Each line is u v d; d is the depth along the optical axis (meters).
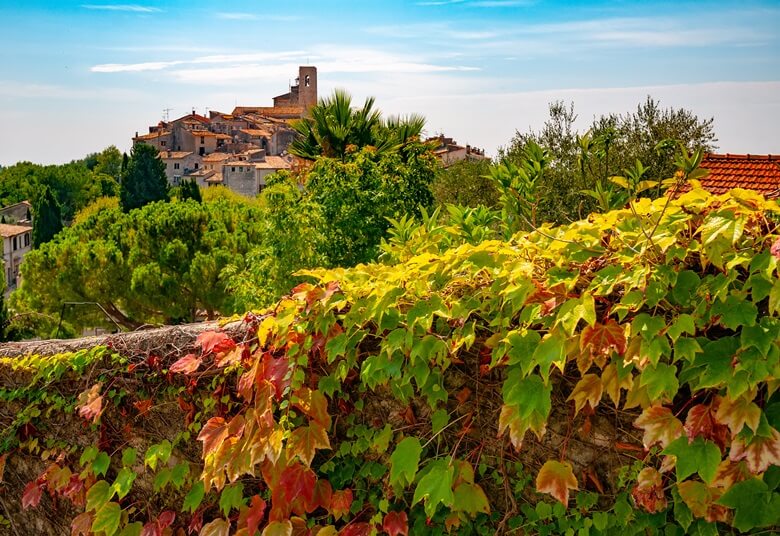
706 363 2.22
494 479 2.73
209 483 3.11
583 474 2.57
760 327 2.16
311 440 2.93
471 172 16.78
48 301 21.42
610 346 2.34
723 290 2.19
